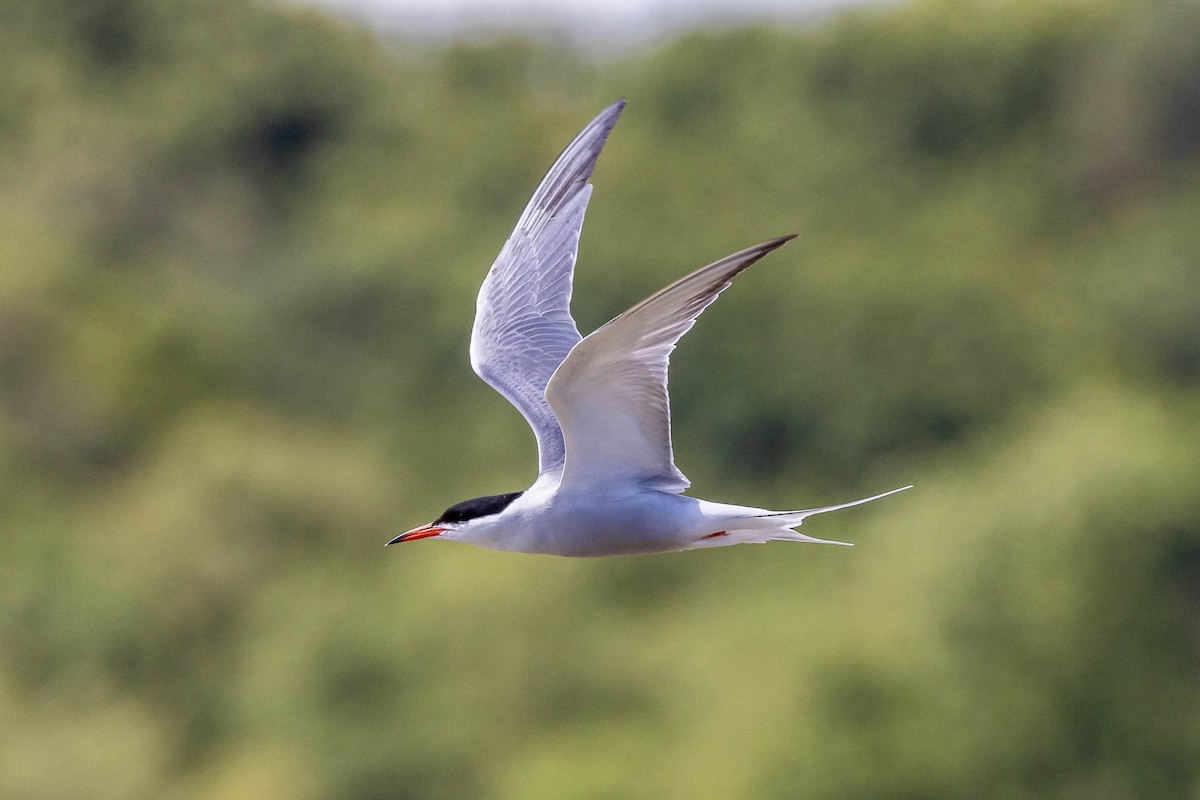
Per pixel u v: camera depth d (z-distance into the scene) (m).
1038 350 25.22
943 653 15.45
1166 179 29.05
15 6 36.12
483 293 7.00
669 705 16.58
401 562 19.58
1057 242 29.03
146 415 26.00
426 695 16.66
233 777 16.81
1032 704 15.05
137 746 17.02
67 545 20.91
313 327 28.08
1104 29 30.95
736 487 24.23
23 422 24.88
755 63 32.12
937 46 31.31
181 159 34.28
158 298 28.94
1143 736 15.16
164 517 20.98
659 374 5.43
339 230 31.53
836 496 23.94
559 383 5.43
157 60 35.94
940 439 24.27
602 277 26.94
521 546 6.00
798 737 14.37
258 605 20.05
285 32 35.97
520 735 16.45
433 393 26.55
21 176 33.00
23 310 25.77
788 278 25.72
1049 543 16.27
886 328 24.95
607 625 17.61
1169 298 25.25
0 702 17.80
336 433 26.42
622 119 32.59
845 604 17.33
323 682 16.97
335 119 35.22
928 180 30.61
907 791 14.26
